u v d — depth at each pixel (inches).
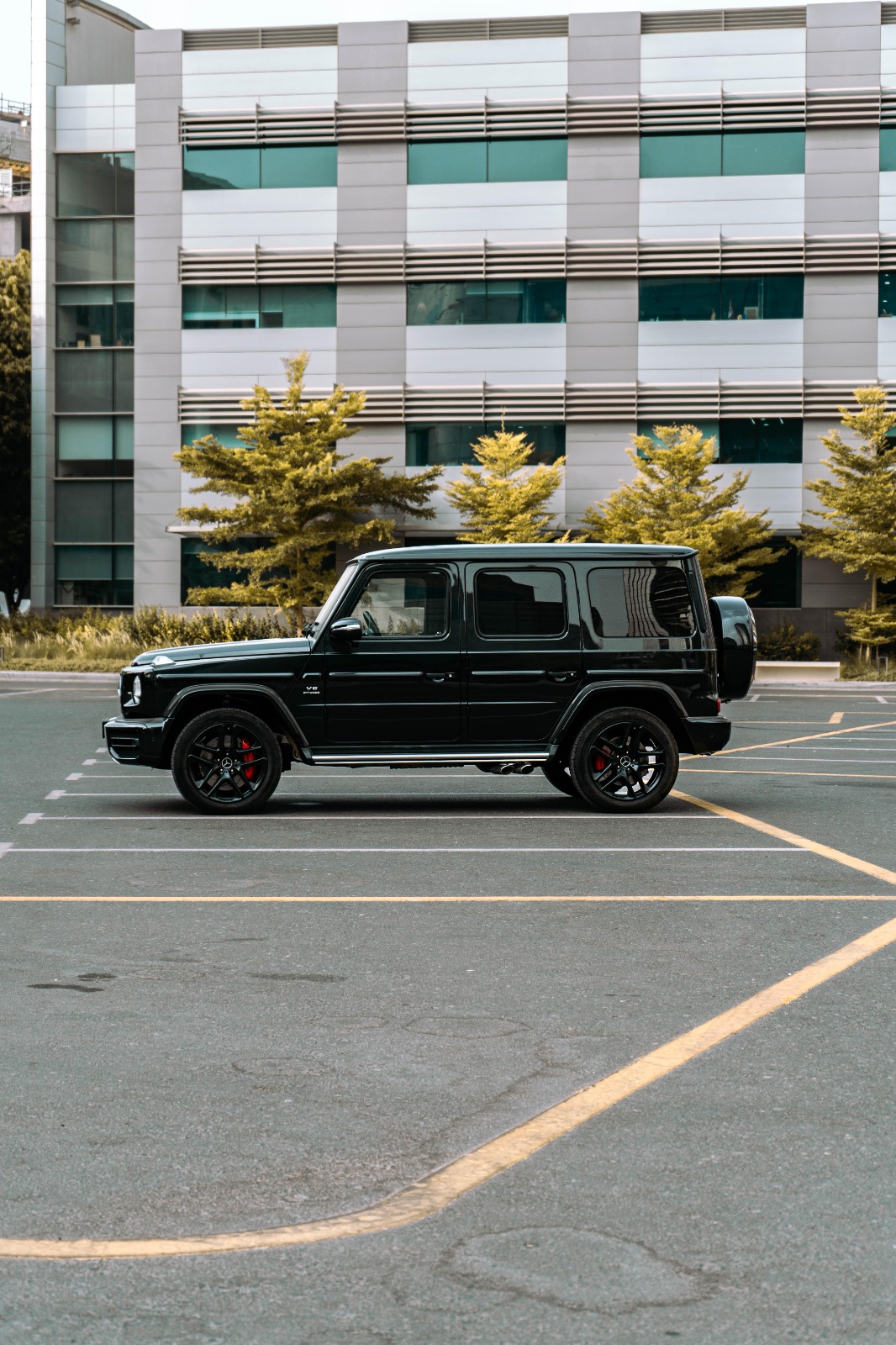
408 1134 175.5
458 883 348.2
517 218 1512.1
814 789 548.7
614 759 481.1
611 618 481.1
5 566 2032.5
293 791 543.2
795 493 1489.9
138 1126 178.4
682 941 284.4
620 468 1507.1
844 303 1478.8
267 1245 143.9
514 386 1514.5
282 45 1551.4
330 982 251.3
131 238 1624.0
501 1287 134.6
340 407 1425.9
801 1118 181.2
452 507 1475.1
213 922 302.0
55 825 446.3
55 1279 136.9
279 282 1541.6
